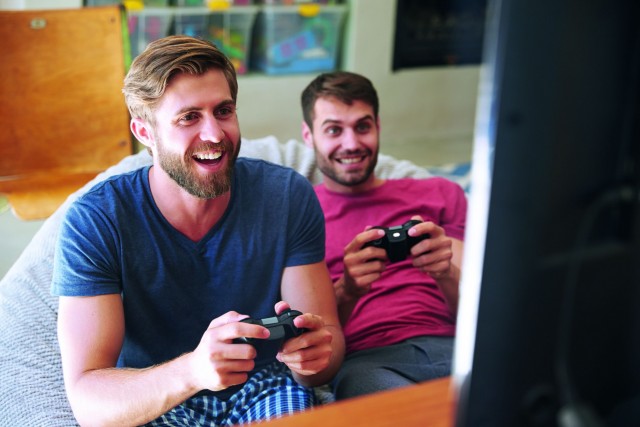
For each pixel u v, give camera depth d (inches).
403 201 72.4
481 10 169.9
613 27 22.0
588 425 24.1
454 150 163.8
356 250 61.2
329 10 157.0
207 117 50.6
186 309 54.7
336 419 32.1
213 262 54.4
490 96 21.9
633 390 26.6
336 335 57.1
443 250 61.1
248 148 78.5
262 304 56.9
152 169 54.1
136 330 54.2
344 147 69.2
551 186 22.8
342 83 69.0
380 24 161.5
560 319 24.5
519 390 25.1
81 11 96.2
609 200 23.5
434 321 66.4
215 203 53.3
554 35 21.5
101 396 48.2
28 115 96.4
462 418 25.4
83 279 50.6
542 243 23.3
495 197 22.5
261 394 56.0
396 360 62.4
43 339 59.7
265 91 156.5
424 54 168.9
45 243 66.4
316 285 57.6
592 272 24.3
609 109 22.6
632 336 25.7
